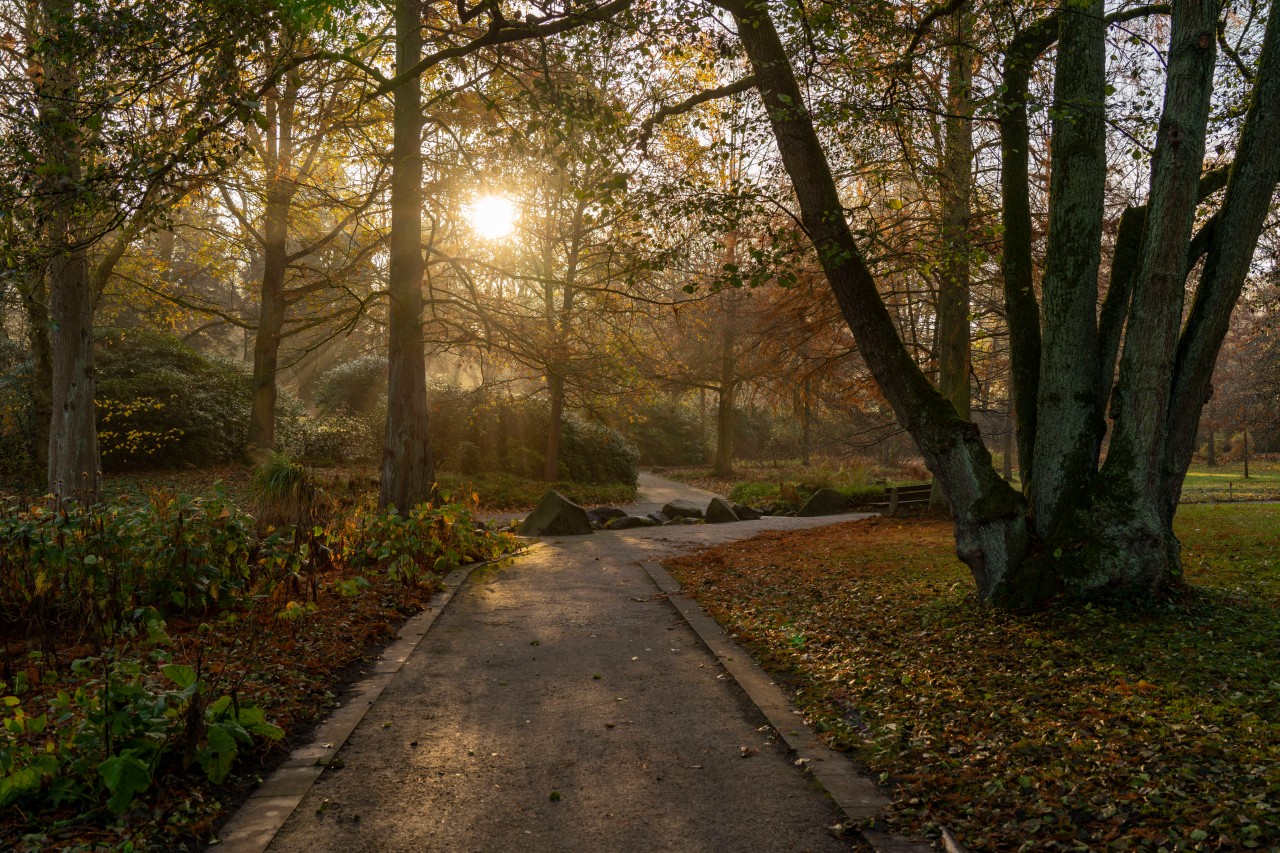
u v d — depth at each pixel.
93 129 7.55
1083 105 7.36
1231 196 7.24
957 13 8.30
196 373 25.91
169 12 7.95
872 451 49.09
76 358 14.38
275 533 8.47
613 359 17.39
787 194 11.75
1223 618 6.95
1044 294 7.87
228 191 19.30
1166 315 7.11
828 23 7.39
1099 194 7.64
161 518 7.56
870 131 9.06
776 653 7.25
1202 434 53.81
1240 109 9.05
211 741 4.31
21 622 6.71
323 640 7.20
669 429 49.69
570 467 30.41
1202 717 4.91
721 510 20.75
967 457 7.75
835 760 4.81
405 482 13.96
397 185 14.09
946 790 4.29
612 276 14.27
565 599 9.95
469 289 15.14
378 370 35.09
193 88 8.97
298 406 30.52
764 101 7.90
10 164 7.66
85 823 3.75
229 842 3.71
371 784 4.50
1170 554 7.64
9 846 3.51
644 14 8.35
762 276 7.80
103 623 6.40
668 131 12.82
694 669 6.93
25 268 8.05
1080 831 3.74
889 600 9.08
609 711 5.80
